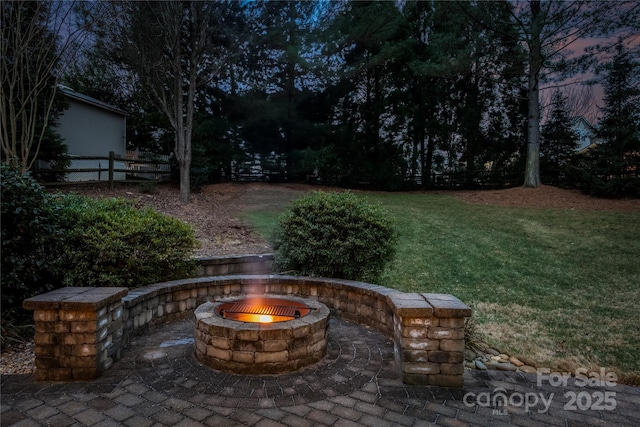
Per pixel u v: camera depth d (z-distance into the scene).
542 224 9.36
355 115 17.25
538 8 12.45
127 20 10.20
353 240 4.45
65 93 10.83
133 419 2.16
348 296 4.23
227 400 2.39
